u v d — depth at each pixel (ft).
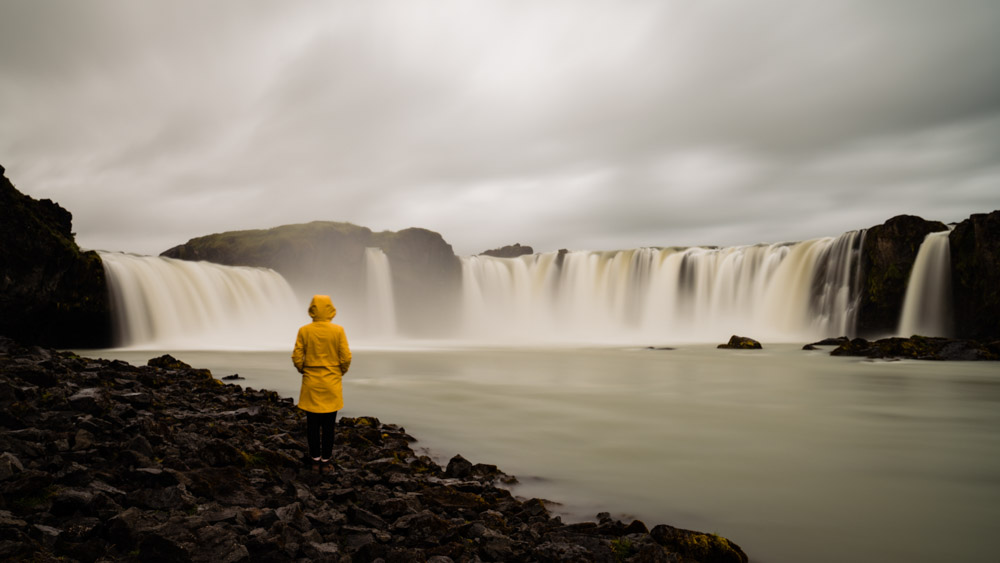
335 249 284.00
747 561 19.54
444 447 36.86
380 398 59.82
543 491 27.66
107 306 148.77
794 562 19.75
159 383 47.39
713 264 265.34
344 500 21.89
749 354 149.28
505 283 315.58
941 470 31.68
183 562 14.40
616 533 21.30
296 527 17.48
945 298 193.67
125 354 126.82
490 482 28.50
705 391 68.03
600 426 44.34
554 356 139.13
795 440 39.45
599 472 30.99
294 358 25.34
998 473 30.86
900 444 38.37
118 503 17.80
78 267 139.74
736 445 37.96
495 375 87.45
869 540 21.68
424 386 70.85
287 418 40.73
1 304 119.34
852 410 53.57
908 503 25.93
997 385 75.61
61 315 137.18
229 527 16.75
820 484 28.84
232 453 23.49
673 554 19.07
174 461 22.03
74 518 16.40
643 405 55.57
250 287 213.25
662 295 275.59
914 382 80.33
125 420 28.19
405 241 307.58
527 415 49.39
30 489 17.31
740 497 26.76
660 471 31.17
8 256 118.21
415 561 16.26
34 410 25.48
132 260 166.71
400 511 20.77
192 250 294.66
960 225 189.98
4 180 119.96
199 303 185.57
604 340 260.21
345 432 35.70
